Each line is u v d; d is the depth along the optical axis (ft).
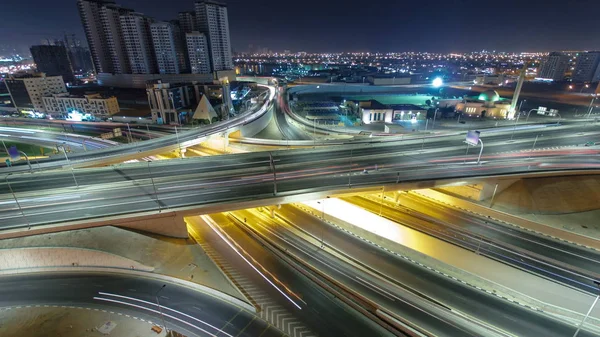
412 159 214.07
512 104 512.63
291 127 448.24
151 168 202.90
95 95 531.09
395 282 134.51
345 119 530.27
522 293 124.88
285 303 124.16
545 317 115.14
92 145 349.41
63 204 156.25
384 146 244.42
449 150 230.89
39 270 140.67
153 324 114.52
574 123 311.27
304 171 196.03
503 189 191.21
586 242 156.25
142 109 566.77
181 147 267.59
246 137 362.12
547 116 513.04
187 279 133.08
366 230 166.71
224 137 313.32
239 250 157.48
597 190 182.29
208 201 156.66
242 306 122.21
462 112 547.90
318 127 440.45
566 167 190.39
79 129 424.46
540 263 145.69
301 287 133.08
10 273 139.03
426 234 163.84
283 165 207.00
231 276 138.51
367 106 533.96
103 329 112.16
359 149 238.68
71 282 134.00
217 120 456.86
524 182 188.34
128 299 125.39
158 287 131.03
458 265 140.36
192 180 184.03
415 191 213.46
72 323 114.93
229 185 176.24
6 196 165.68
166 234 157.38
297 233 171.42
